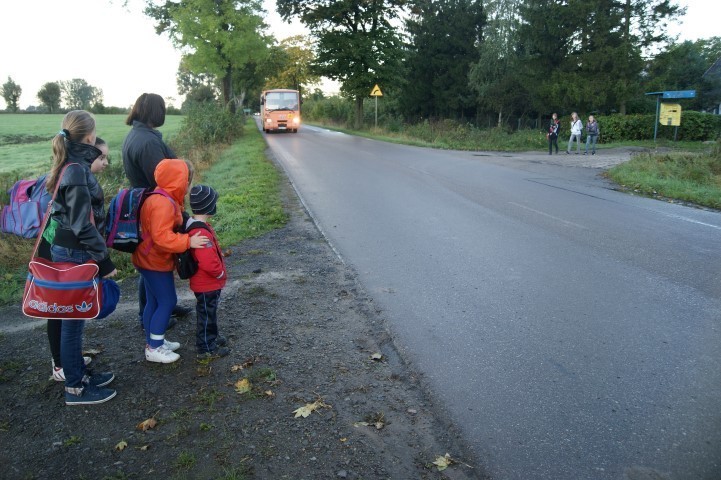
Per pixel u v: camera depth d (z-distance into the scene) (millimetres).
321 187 12297
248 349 4230
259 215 9094
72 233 3137
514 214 9250
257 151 20203
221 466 2867
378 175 14305
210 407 3418
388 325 4695
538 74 35469
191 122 23031
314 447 3029
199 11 32938
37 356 4188
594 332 4473
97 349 4258
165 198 3613
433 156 19922
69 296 3133
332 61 39531
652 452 2953
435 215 9180
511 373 3834
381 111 52062
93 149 3307
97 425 3262
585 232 7934
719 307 4988
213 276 3914
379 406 3455
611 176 14156
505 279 5824
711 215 9328
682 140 27500
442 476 2807
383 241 7516
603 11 31141
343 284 5750
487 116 46000
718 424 3195
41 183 3240
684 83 52438
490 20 41531
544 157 20094
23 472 2852
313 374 3857
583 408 3383
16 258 6680
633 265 6277
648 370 3838
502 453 2977
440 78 48000
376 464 2893
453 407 3430
